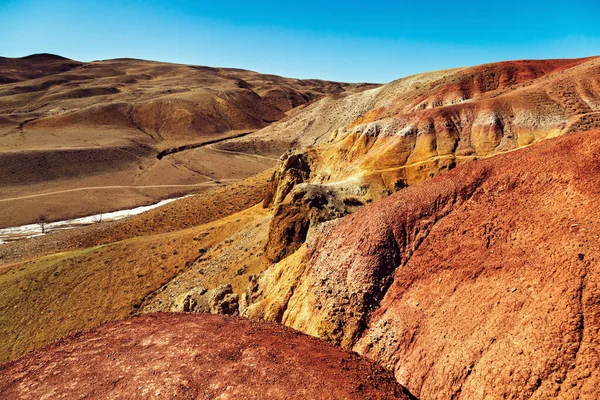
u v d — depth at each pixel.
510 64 85.06
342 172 48.84
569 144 19.05
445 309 16.45
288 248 35.28
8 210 93.88
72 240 73.44
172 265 50.69
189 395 12.93
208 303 29.23
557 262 14.34
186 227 70.12
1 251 72.00
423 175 41.09
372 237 21.31
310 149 56.88
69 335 18.31
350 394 12.69
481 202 19.61
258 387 13.01
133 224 75.94
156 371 14.37
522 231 16.66
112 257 55.44
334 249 23.05
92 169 125.56
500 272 15.87
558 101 46.38
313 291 22.06
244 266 40.78
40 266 55.97
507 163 20.62
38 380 14.73
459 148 43.59
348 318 19.45
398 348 16.86
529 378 12.33
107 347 16.55
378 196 39.38
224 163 144.12
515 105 46.69
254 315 24.67
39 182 111.62
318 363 14.48
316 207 35.91
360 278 20.12
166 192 115.00
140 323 18.83
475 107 48.34
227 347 15.67
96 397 13.38
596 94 46.25
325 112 169.62
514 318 13.99
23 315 47.16
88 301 47.59
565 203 16.39
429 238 20.03
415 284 18.67
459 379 13.99
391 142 47.38
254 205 70.12
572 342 12.21
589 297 12.77
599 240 14.01
